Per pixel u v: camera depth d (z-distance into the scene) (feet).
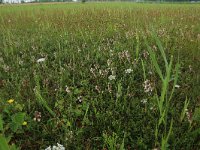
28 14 46.75
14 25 32.30
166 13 40.55
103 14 39.83
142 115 11.41
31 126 10.67
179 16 35.88
